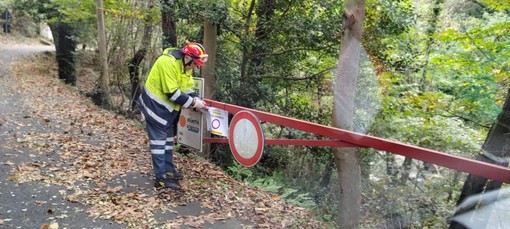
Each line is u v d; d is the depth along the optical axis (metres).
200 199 4.43
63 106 10.08
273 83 9.56
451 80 8.51
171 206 4.17
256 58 9.29
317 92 9.15
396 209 3.86
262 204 4.54
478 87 7.08
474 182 3.67
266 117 4.06
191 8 7.89
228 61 9.16
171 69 4.21
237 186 5.11
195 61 4.34
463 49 7.25
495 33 6.44
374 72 4.92
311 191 6.01
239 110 4.35
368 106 4.62
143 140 7.04
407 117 6.14
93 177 4.83
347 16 4.56
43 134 6.80
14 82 13.98
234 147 4.43
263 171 7.46
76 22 16.86
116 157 5.73
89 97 12.87
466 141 5.83
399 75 7.73
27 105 9.77
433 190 3.76
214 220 3.94
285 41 8.94
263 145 4.04
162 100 4.38
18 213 3.74
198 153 7.16
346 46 4.57
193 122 5.20
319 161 7.02
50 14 17.92
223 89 8.99
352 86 4.52
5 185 4.38
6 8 32.28
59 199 4.12
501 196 3.57
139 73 11.57
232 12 8.70
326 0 8.40
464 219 3.63
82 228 3.54
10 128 7.07
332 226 4.39
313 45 8.84
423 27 9.21
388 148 3.08
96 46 17.61
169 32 9.62
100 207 3.99
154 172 4.72
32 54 23.97
